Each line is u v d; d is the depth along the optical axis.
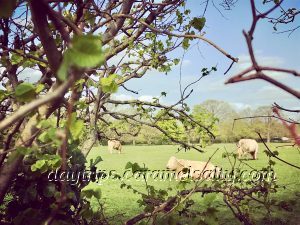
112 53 2.97
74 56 0.60
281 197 11.00
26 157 2.76
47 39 1.18
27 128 1.81
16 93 1.06
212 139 5.73
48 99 0.66
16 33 2.55
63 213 2.50
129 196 11.82
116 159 29.61
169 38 4.29
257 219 6.93
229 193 3.13
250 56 0.76
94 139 4.05
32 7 1.05
